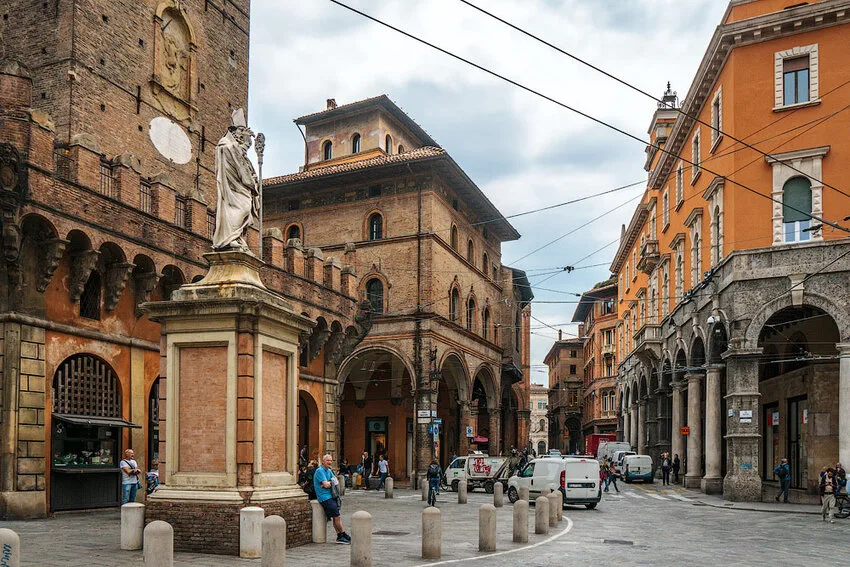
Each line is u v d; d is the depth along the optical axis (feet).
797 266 102.17
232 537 43.50
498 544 54.19
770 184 106.11
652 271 175.11
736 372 105.81
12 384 64.18
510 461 128.88
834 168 102.58
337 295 109.09
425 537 46.03
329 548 48.49
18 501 63.82
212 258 49.55
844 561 49.78
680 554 51.55
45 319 67.77
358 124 184.85
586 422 340.80
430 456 147.64
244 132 51.93
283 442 50.70
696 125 133.28
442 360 157.28
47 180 65.00
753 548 55.98
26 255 65.87
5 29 86.22
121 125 89.20
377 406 174.29
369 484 136.46
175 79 98.58
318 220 164.86
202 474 45.78
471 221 181.78
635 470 154.30
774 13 105.81
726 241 110.93
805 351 111.86
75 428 71.31
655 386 173.47
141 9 93.30
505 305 206.28
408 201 156.76
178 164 98.17
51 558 41.78
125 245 73.36
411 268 154.40
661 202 169.78
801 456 110.83
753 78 108.58
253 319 46.75
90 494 71.92
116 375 75.77
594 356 313.53
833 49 104.12
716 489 117.91
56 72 83.41
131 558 41.83
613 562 46.55
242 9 113.19
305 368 104.94
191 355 47.26
